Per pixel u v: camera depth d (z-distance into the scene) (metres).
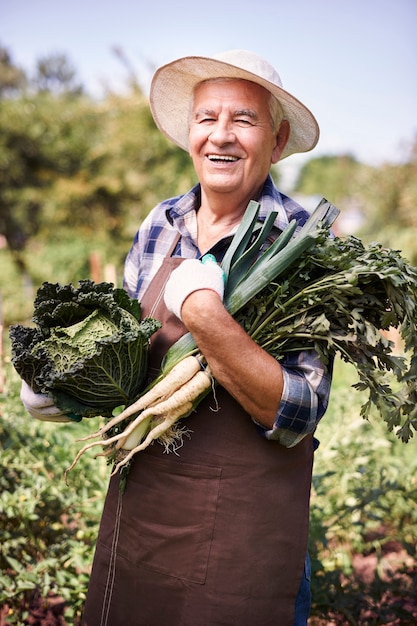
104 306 2.13
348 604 3.18
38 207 17.44
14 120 17.14
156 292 2.39
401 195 17.84
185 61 2.34
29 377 2.22
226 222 2.43
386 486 3.55
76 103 18.25
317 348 2.17
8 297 12.60
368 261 2.11
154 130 16.94
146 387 2.24
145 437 2.24
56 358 2.10
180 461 2.23
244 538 2.21
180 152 16.83
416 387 2.12
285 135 2.54
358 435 3.97
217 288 2.09
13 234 17.39
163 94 2.62
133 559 2.31
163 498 2.25
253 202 2.26
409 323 2.09
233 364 2.07
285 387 2.12
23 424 3.66
